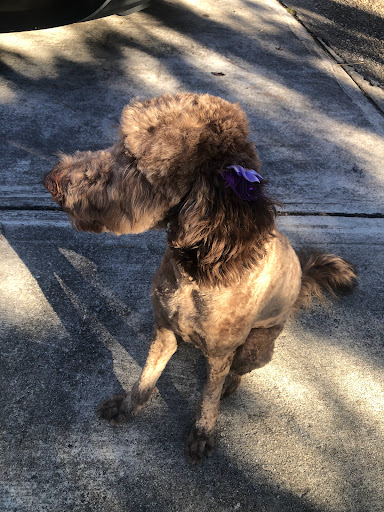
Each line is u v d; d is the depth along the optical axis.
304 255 1.10
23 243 1.16
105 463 0.82
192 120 0.60
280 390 0.96
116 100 1.59
